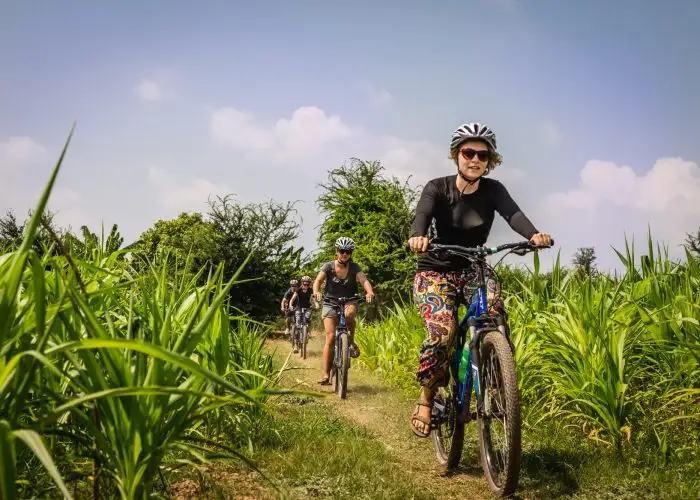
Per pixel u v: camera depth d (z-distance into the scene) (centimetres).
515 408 346
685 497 353
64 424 268
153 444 248
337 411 657
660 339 502
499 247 394
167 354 195
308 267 2623
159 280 402
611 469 407
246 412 473
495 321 389
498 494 370
